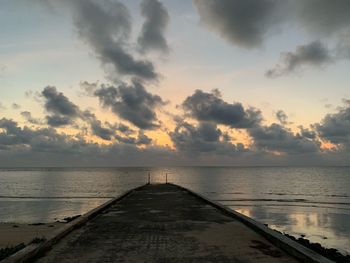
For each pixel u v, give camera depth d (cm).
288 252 515
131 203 1272
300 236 1936
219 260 475
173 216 922
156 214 964
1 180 8800
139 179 8538
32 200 3891
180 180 7956
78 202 3659
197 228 732
